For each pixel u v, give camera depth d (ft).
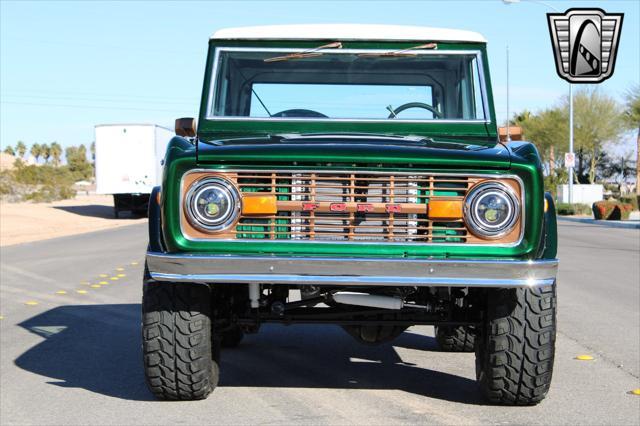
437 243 16.70
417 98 21.04
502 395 18.28
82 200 212.02
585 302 36.27
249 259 16.34
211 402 19.15
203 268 16.42
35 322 31.14
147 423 17.40
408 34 21.25
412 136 20.07
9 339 27.55
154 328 17.78
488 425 17.22
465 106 20.98
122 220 130.11
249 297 18.28
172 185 16.67
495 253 16.63
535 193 16.62
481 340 18.62
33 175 236.63
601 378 21.84
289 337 27.99
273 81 21.07
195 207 16.66
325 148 16.74
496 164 16.63
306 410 18.47
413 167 16.78
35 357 24.58
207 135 20.20
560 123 199.31
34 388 20.72
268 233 16.70
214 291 18.99
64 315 32.83
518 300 17.48
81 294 39.37
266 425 17.22
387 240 16.79
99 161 129.08
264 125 20.59
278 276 16.35
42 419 17.85
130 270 51.03
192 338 17.79
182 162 16.67
